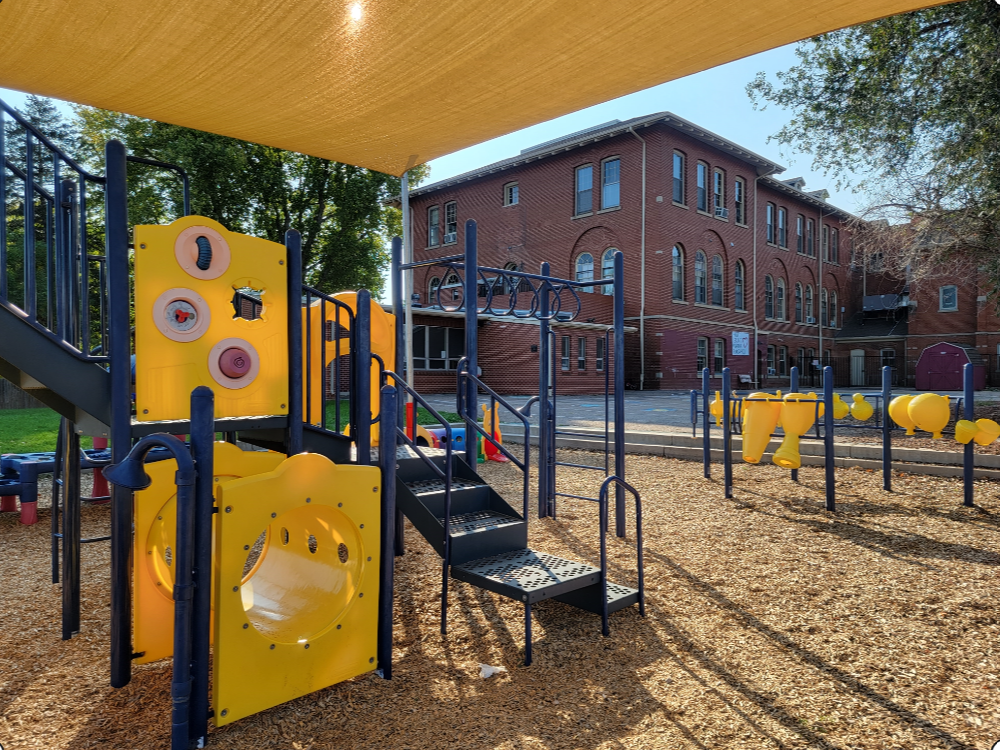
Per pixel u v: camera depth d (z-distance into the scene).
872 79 11.77
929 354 28.05
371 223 22.69
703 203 29.98
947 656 3.45
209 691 3.22
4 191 3.07
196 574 2.59
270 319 3.63
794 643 3.63
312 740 2.69
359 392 3.81
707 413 8.63
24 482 6.64
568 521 6.57
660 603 4.28
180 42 4.28
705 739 2.68
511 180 31.48
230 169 19.00
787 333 35.81
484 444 10.27
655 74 4.70
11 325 2.99
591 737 2.70
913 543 5.53
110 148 3.03
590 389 26.81
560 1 3.79
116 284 3.04
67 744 2.70
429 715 2.89
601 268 28.81
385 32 4.18
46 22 4.00
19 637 3.84
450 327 25.73
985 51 10.39
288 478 2.87
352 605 3.13
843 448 9.05
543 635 3.79
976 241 12.09
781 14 3.81
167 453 4.20
